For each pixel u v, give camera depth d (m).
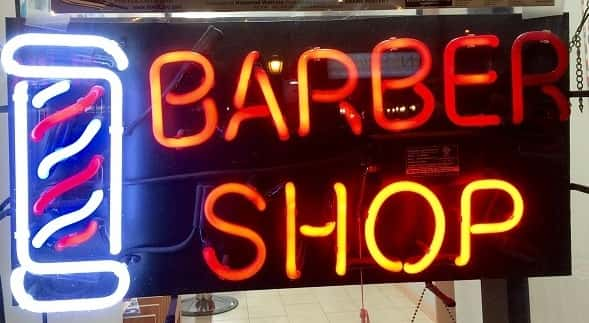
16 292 0.85
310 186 0.97
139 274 0.95
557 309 1.64
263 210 0.96
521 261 1.02
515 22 1.00
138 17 0.94
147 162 0.94
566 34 1.00
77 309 0.87
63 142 0.89
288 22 0.97
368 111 0.97
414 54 0.98
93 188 0.90
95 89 0.88
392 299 4.16
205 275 0.96
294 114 0.96
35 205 0.86
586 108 1.45
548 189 1.02
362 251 0.98
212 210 0.94
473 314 1.85
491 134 1.00
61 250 0.90
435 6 0.99
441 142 0.99
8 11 1.11
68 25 0.92
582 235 1.51
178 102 0.93
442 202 1.00
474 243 1.01
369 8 0.98
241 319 3.82
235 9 0.96
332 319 3.75
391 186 0.97
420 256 0.99
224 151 0.96
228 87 0.95
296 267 0.96
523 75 0.99
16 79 0.88
